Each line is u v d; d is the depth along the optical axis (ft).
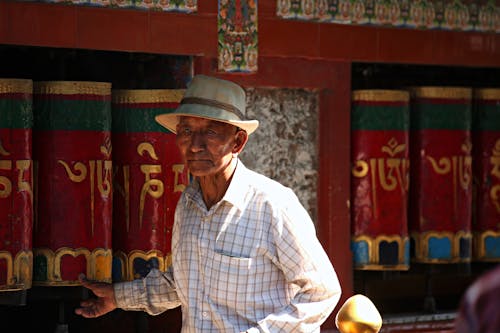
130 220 19.40
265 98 21.33
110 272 18.90
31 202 18.13
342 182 21.90
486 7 23.48
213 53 19.89
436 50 22.82
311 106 21.85
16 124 17.80
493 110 24.36
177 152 19.42
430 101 23.38
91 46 18.47
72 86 18.43
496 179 24.43
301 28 20.99
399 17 22.27
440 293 26.35
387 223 22.61
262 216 13.00
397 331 23.25
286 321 12.62
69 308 21.50
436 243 23.44
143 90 19.34
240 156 21.09
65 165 18.42
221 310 13.10
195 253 13.42
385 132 22.53
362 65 25.13
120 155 19.51
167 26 19.29
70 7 18.24
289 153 21.66
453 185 23.48
